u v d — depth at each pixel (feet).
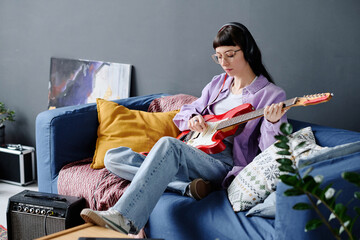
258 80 7.28
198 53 9.60
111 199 6.91
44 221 7.07
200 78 9.66
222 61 7.16
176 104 8.99
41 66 11.92
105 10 10.71
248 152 7.30
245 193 6.10
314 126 7.25
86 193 7.35
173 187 6.55
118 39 10.64
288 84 8.63
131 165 7.00
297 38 8.39
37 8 11.71
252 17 8.80
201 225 5.90
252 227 5.56
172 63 9.98
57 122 7.99
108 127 8.35
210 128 7.14
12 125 12.76
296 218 4.62
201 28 9.47
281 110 6.31
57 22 11.46
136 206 5.81
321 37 8.16
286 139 3.69
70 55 11.41
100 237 4.88
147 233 6.41
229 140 7.32
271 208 5.65
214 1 9.21
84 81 11.18
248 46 7.07
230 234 5.59
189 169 6.73
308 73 8.39
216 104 7.66
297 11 8.31
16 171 11.24
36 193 7.43
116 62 10.76
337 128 7.54
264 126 6.80
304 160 5.05
